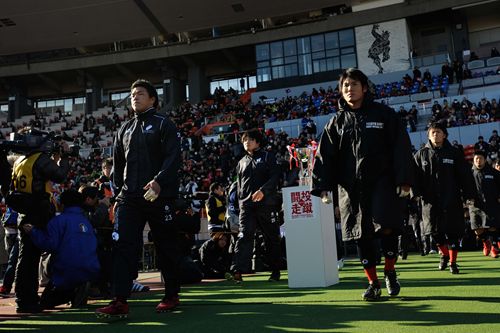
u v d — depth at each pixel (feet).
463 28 108.78
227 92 121.19
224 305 12.75
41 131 14.19
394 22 103.81
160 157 11.73
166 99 121.60
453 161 18.44
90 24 114.32
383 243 12.19
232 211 24.23
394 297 12.10
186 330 9.20
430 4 102.22
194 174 69.26
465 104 74.79
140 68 125.59
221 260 24.68
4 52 125.29
